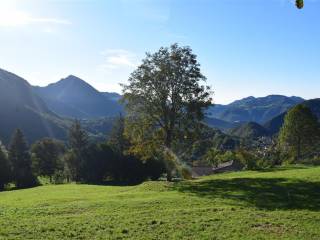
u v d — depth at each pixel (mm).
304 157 99250
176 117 55312
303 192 37062
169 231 24391
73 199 41094
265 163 102562
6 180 112938
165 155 57562
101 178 122562
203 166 142750
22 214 31000
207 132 57531
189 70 54719
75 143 128250
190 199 36281
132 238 22984
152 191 45125
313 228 24875
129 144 120562
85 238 23016
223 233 23906
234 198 36344
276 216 28109
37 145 144125
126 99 55594
